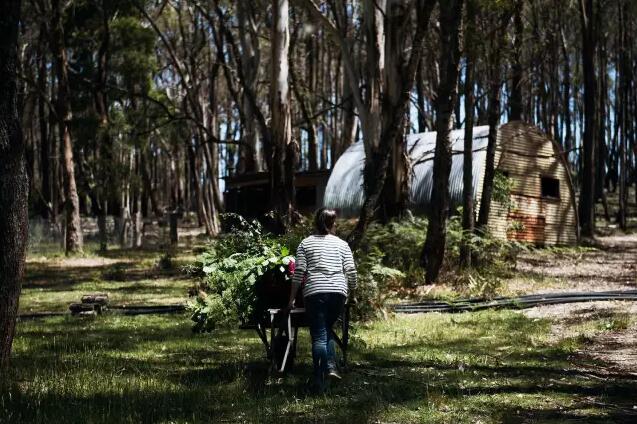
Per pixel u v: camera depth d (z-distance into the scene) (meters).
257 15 35.28
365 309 11.77
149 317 12.89
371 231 17.75
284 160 20.67
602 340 9.77
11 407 5.66
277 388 6.75
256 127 36.00
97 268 24.81
